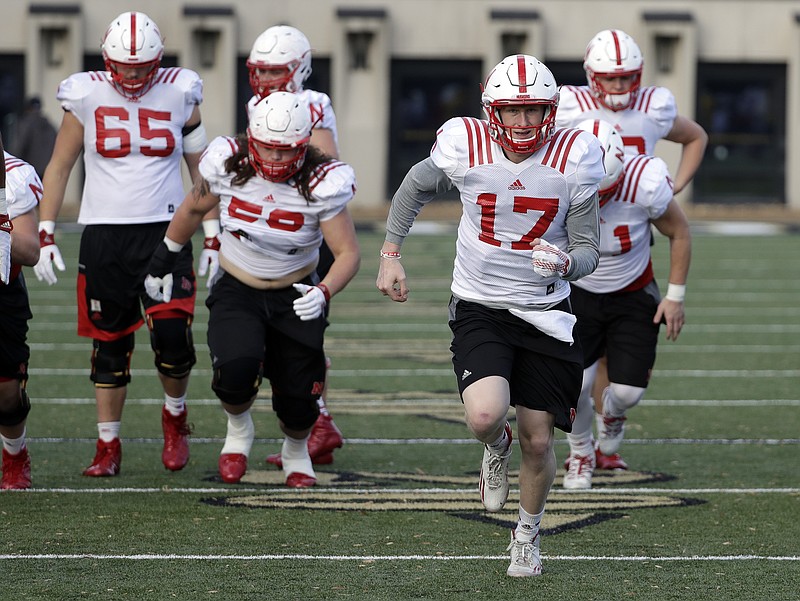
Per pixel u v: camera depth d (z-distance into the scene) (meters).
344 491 21.91
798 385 33.88
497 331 16.69
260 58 23.05
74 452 24.86
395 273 17.25
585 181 16.30
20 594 15.80
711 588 16.39
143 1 89.19
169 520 19.66
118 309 22.73
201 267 23.06
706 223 85.12
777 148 93.81
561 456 25.56
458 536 18.94
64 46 89.19
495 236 16.55
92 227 22.70
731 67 93.00
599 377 24.34
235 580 16.52
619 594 16.08
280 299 21.28
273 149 20.00
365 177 91.69
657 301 22.70
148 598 15.72
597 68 23.95
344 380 34.12
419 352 39.00
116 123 22.72
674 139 25.91
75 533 18.80
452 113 92.62
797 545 18.59
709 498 21.61
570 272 16.05
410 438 26.89
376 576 16.77
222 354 20.97
